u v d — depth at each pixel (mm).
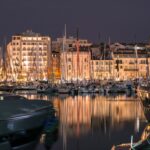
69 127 37688
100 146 27469
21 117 28734
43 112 32219
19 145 28828
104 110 56031
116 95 100312
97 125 38719
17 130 28531
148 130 31875
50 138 31562
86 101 77125
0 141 27406
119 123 39906
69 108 60438
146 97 38938
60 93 110062
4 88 127312
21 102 32250
